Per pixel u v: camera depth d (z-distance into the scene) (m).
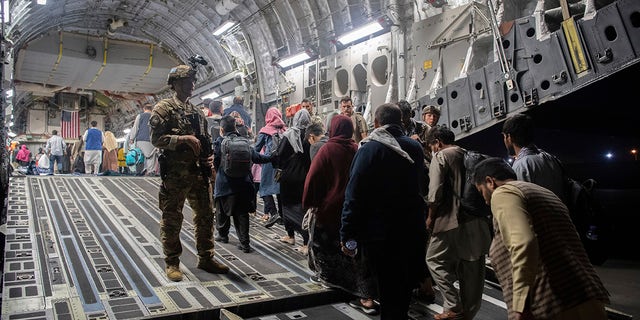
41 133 33.59
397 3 10.30
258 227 6.94
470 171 3.37
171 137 4.15
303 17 13.45
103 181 10.26
